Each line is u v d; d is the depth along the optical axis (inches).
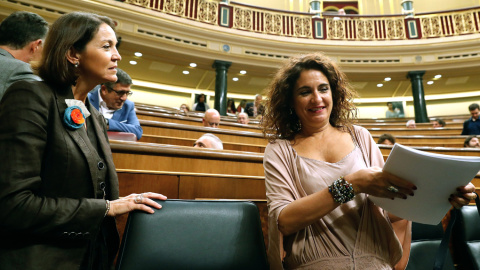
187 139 85.2
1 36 36.5
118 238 25.2
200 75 262.8
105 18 26.1
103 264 23.5
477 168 20.5
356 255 25.0
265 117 33.3
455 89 289.4
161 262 23.3
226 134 94.0
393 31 250.5
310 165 27.7
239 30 234.7
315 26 249.1
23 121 20.0
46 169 21.1
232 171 53.0
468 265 42.8
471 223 44.4
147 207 24.6
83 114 23.4
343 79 31.7
